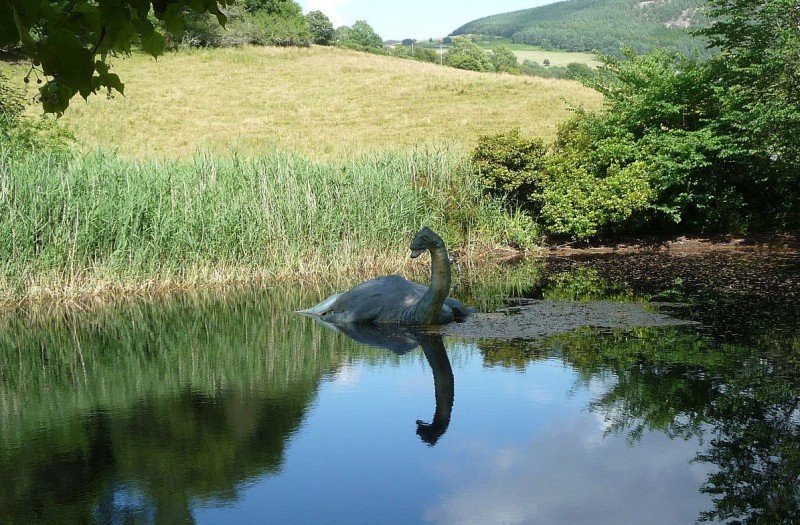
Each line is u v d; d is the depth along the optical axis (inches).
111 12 85.1
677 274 538.3
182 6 95.3
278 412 265.7
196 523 180.5
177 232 540.4
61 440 241.4
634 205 660.7
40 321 434.9
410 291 421.7
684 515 180.1
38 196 490.0
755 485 197.0
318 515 185.0
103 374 324.8
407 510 186.5
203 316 443.8
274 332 397.7
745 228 710.5
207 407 273.6
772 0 643.5
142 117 1301.7
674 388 277.9
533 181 701.3
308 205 593.3
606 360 318.0
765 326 370.9
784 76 636.1
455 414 258.1
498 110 1402.6
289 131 1263.5
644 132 729.0
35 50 73.7
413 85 1660.9
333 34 2591.0
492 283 529.7
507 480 204.2
